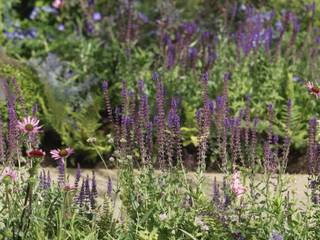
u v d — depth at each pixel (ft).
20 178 25.70
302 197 31.07
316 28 45.91
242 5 48.03
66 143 37.19
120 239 23.94
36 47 49.52
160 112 26.81
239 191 24.39
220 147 28.27
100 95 41.39
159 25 45.44
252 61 42.45
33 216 23.11
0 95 34.58
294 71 42.45
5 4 51.34
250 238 23.85
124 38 44.45
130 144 27.58
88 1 48.93
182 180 26.04
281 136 38.01
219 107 31.04
